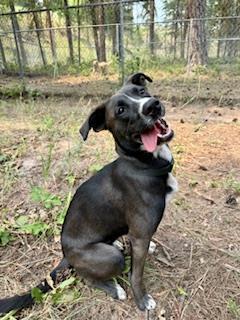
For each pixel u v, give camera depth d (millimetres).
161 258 753
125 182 614
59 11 4004
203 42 3049
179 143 1272
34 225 845
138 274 634
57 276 709
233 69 2986
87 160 1131
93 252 644
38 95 2309
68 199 922
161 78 2740
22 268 752
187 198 941
